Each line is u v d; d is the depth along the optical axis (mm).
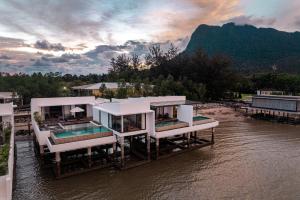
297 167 27438
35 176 25000
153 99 34031
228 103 74875
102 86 65562
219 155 31406
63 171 25781
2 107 27922
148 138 28547
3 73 81750
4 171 16219
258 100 59031
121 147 26188
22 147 34500
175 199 20781
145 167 27422
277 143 36656
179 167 27516
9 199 15914
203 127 33219
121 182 23844
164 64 96188
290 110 51938
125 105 26078
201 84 77625
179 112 33219
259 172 26109
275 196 21109
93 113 32594
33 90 60375
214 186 23031
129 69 121375
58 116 34531
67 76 113875
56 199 20828
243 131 44281
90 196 21312
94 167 26141
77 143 24109
